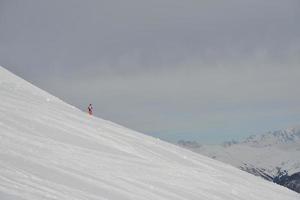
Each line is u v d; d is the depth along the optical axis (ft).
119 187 211.82
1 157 189.16
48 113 327.47
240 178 353.51
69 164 218.38
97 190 192.03
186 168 313.94
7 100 330.54
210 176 318.04
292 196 357.41
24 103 337.11
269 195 327.88
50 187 169.99
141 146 337.11
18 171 175.52
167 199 221.66
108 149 286.05
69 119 333.01
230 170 375.86
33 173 181.47
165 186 248.11
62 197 161.79
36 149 223.30
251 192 316.60
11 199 139.54
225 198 270.67
